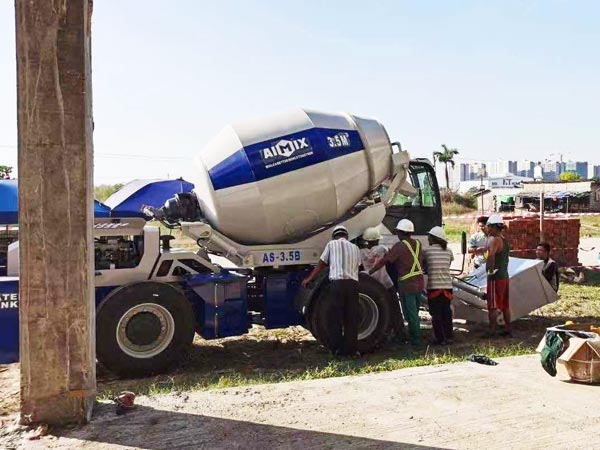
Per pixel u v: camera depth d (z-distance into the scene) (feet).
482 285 33.19
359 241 28.40
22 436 14.67
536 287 30.99
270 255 26.66
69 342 15.25
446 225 112.37
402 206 33.27
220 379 21.38
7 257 23.22
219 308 24.90
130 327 22.94
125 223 23.85
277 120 26.81
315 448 14.23
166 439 14.66
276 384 19.34
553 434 14.96
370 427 15.47
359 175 27.63
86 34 15.11
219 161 25.86
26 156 14.66
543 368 20.30
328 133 27.09
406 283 27.32
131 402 16.79
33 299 14.96
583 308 37.24
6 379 23.44
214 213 25.77
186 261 25.38
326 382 19.47
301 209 26.50
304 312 26.11
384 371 21.86
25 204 14.73
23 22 14.46
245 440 14.65
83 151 15.02
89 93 15.38
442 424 15.64
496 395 17.90
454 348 27.12
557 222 51.21
